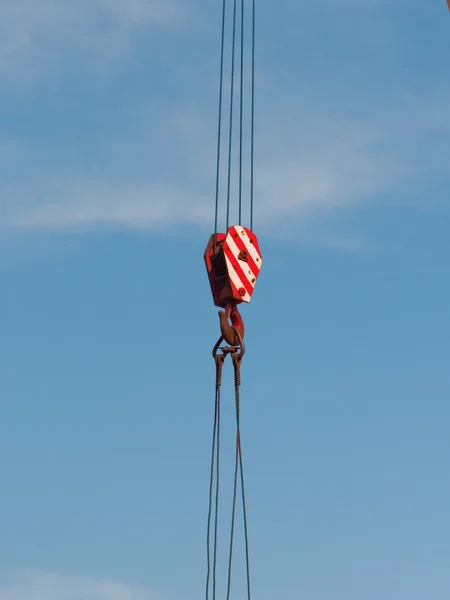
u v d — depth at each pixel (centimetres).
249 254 2000
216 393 1975
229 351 1969
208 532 1970
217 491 1964
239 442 1961
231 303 1989
